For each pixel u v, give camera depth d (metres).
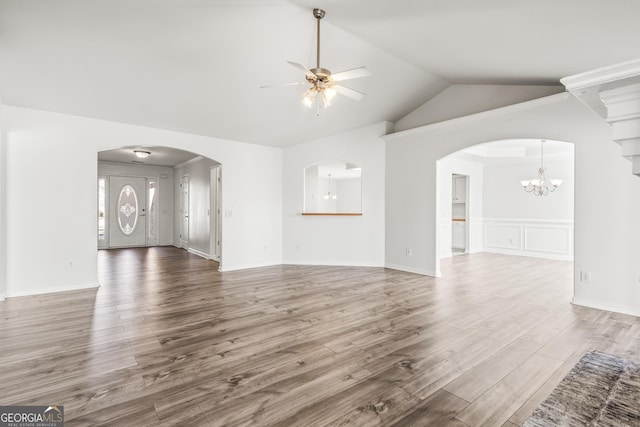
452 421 1.66
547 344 2.58
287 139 6.01
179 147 5.23
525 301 3.78
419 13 2.56
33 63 3.19
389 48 3.64
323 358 2.35
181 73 3.63
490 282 4.75
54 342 2.60
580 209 3.60
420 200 5.29
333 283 4.66
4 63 3.15
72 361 2.28
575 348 2.51
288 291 4.23
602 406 1.78
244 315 3.28
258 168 6.14
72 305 3.60
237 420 1.66
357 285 4.55
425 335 2.77
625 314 3.30
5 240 3.89
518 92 4.23
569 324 3.02
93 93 3.85
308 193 8.02
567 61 3.00
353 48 3.60
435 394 1.89
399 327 2.95
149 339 2.68
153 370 2.17
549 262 6.67
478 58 3.41
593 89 1.86
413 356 2.38
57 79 3.50
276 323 3.05
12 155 3.93
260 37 3.18
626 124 1.87
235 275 5.25
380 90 4.70
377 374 2.12
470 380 2.05
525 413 1.72
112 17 2.70
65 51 3.06
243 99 4.37
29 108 4.03
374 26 3.05
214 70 3.64
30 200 4.05
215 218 6.92
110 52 3.15
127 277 5.11
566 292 4.19
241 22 2.94
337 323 3.05
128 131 4.75
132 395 1.87
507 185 8.01
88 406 1.77
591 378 2.07
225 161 5.72
